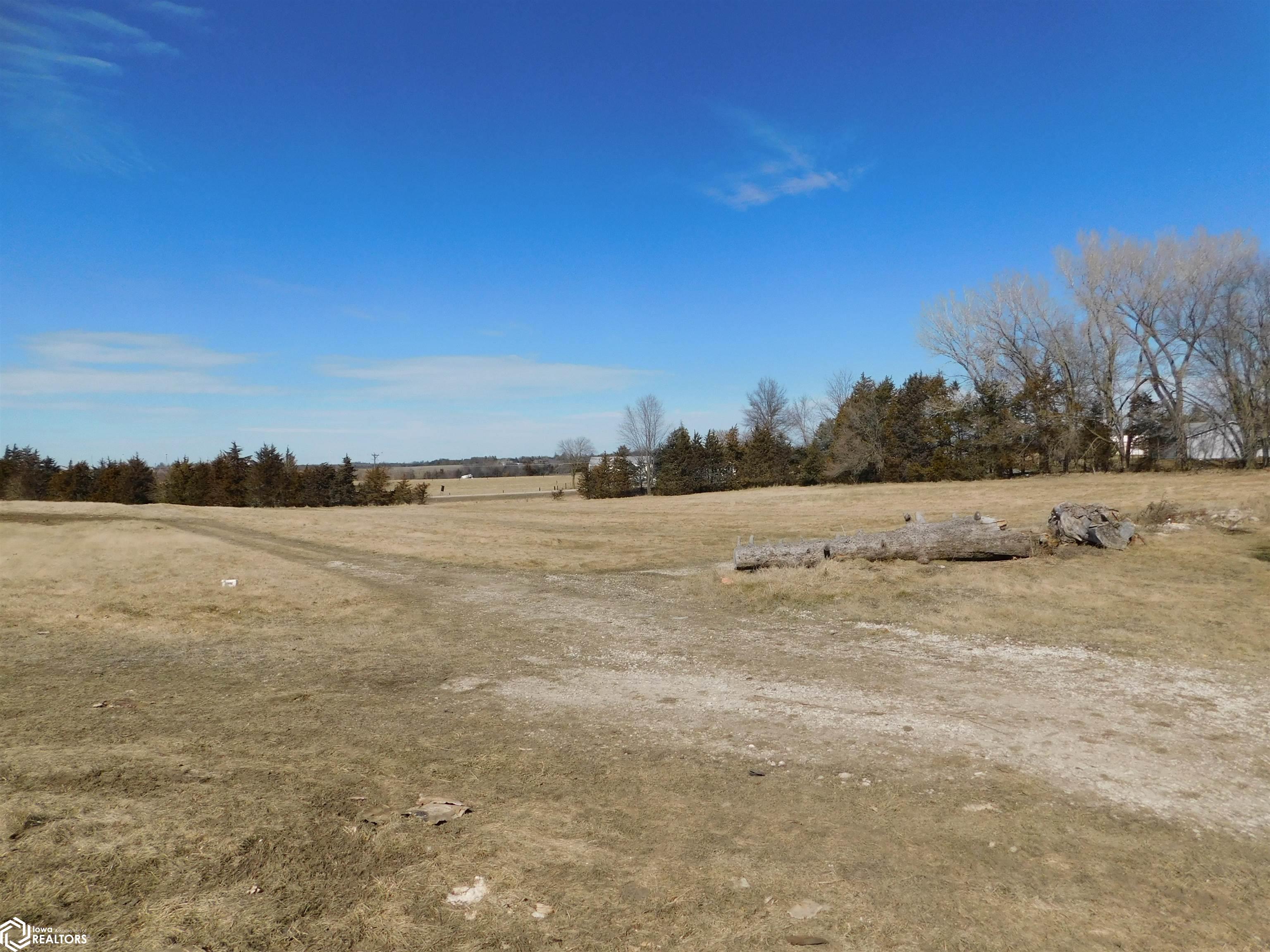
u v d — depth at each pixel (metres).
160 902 3.25
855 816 4.40
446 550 19.22
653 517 29.77
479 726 6.14
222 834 3.88
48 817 3.92
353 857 3.77
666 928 3.25
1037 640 8.57
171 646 9.36
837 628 9.74
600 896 3.49
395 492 58.34
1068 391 43.31
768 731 5.96
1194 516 16.17
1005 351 46.06
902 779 4.95
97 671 8.02
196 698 6.95
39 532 17.83
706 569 15.30
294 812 4.22
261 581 13.57
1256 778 4.86
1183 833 4.16
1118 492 27.58
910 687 7.11
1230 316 36.41
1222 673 7.07
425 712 6.56
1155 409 41.47
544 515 31.72
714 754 5.45
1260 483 26.89
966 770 5.08
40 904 3.16
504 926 3.23
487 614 11.30
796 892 3.55
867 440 52.66
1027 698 6.64
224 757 5.17
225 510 30.16
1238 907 3.44
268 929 3.11
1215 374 38.28
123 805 4.16
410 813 4.33
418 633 10.10
